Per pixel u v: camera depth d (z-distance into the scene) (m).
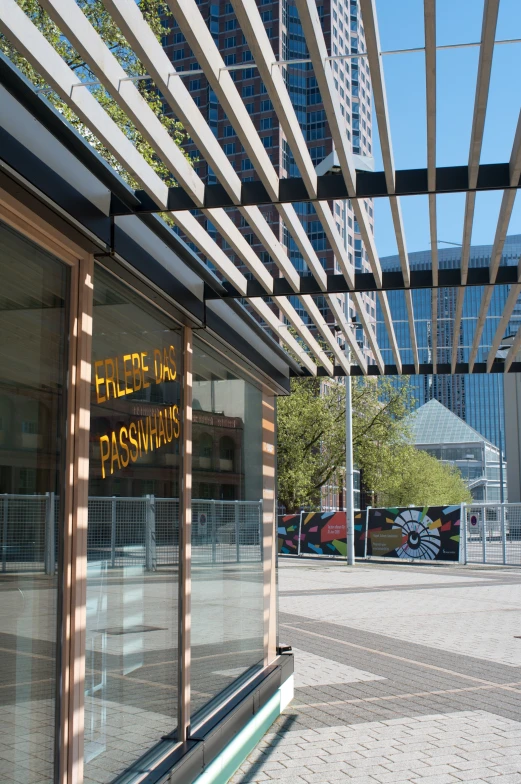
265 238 3.59
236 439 5.70
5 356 2.55
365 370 6.89
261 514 6.35
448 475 78.56
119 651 3.45
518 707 6.61
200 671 4.66
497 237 3.64
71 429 2.96
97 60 2.26
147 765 3.62
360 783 4.68
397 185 3.15
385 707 6.58
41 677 2.70
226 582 5.31
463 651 9.30
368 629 11.04
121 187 3.01
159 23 11.62
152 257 3.63
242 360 5.60
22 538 2.63
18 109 2.35
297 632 10.75
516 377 70.62
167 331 4.23
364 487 37.31
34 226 2.70
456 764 5.05
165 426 4.14
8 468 2.56
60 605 2.85
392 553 27.06
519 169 2.94
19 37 2.13
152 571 3.88
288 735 5.71
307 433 34.94
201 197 3.15
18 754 2.54
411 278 4.38
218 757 4.40
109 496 3.39
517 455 70.19
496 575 20.83
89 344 3.12
